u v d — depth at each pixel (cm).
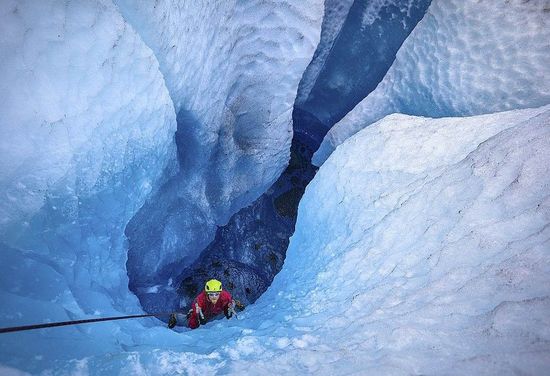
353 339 209
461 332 173
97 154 345
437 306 200
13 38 269
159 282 628
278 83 670
